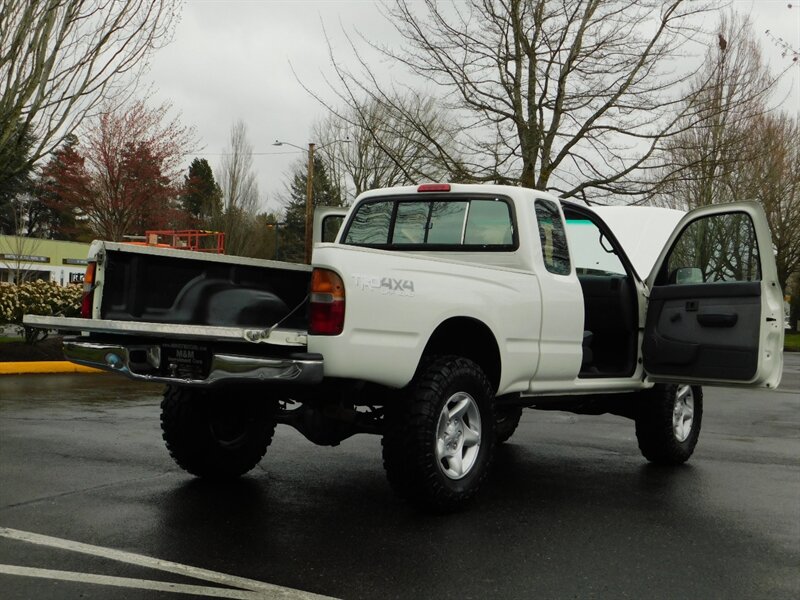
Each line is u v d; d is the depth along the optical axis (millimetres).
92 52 11875
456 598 3641
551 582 3893
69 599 3482
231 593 3613
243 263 4812
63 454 6602
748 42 18938
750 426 9914
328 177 35844
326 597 3604
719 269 6340
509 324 5480
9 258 41375
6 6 11367
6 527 4523
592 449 7820
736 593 3797
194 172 69812
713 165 13523
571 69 12953
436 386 4938
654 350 6531
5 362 13250
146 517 4820
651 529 4883
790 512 5348
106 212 26094
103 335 5102
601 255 7434
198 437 5621
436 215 6324
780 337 6027
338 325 4500
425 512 5086
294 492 5598
